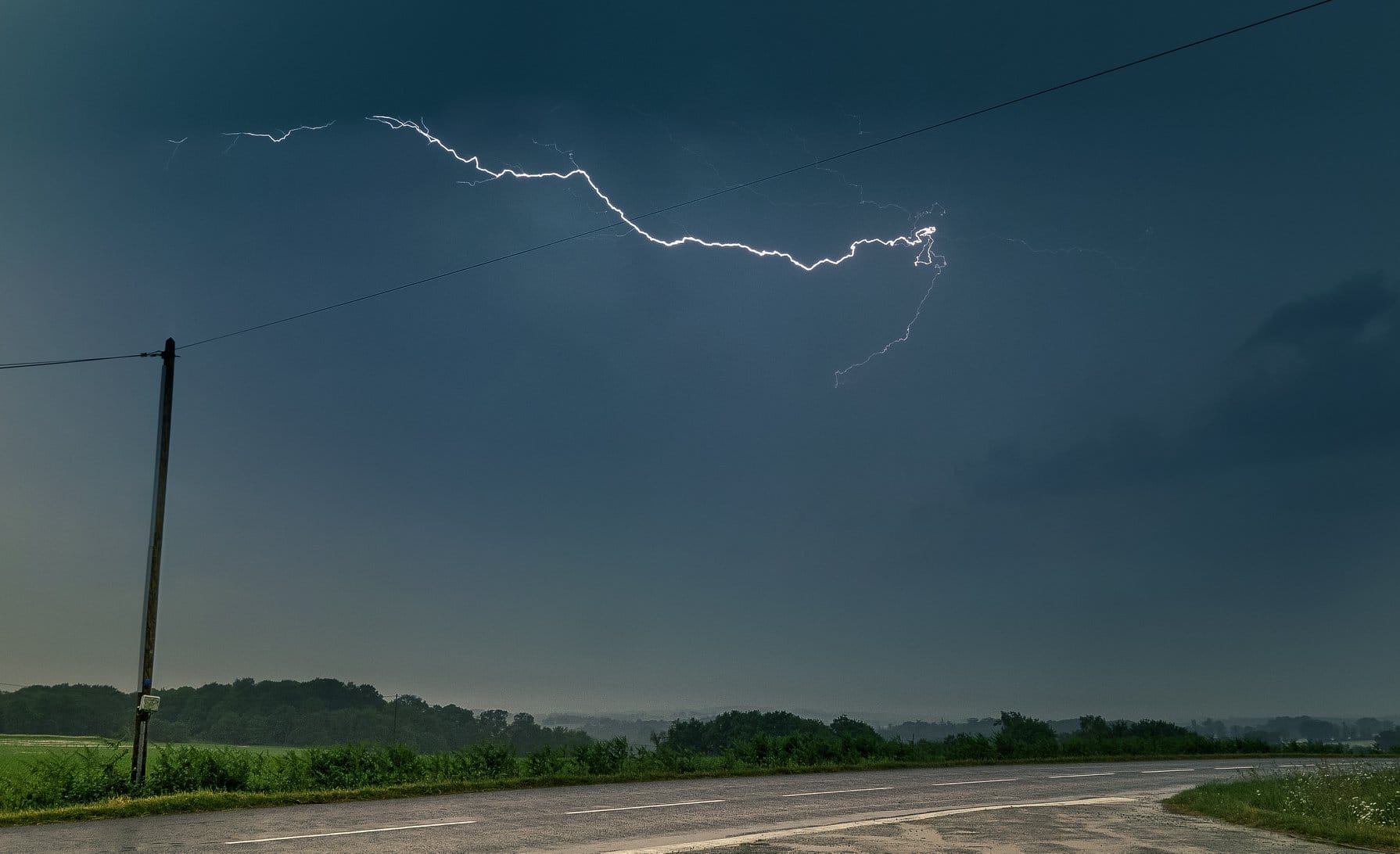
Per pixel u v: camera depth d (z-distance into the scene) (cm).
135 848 1313
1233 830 1638
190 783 2006
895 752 3400
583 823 1638
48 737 4994
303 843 1362
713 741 7094
